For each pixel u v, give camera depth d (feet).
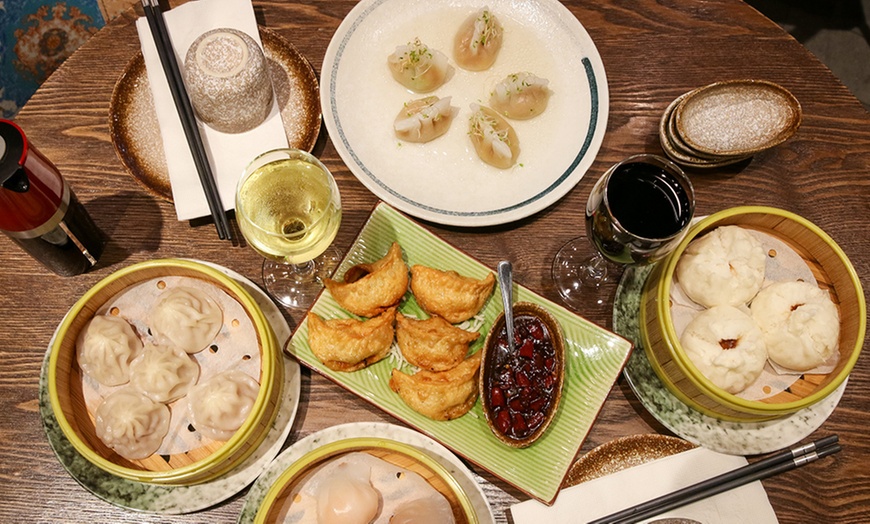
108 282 2.15
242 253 2.41
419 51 2.47
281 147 2.44
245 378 2.21
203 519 2.15
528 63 2.61
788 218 2.25
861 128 2.62
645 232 2.11
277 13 2.62
